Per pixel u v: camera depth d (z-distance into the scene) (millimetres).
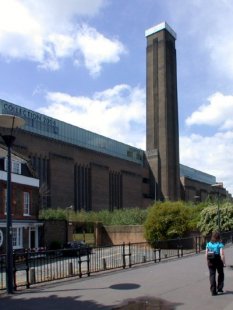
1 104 68750
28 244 36375
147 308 9859
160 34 120625
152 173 112688
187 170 135750
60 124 83250
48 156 74125
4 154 35031
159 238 39688
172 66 122688
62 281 14930
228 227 43562
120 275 15992
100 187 89625
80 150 84188
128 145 106812
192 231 42375
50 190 72875
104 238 50562
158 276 15398
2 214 33188
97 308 10078
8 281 12805
